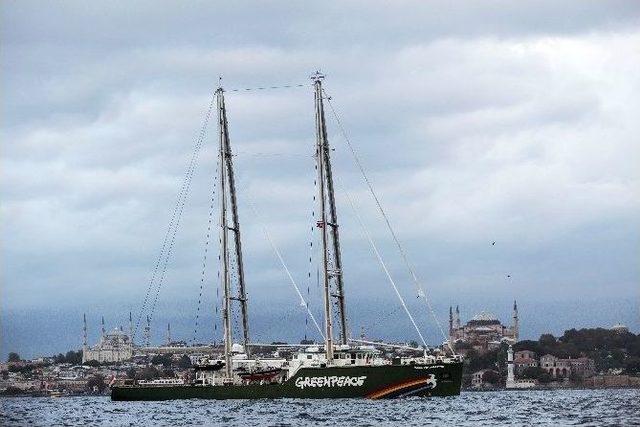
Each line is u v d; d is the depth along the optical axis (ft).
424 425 498.28
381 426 491.72
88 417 631.56
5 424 594.24
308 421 519.60
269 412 574.97
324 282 654.12
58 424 579.89
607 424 502.38
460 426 494.18
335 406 606.14
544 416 577.43
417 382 627.46
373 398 630.74
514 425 502.38
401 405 615.57
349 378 630.74
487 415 568.82
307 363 647.56
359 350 652.89
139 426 532.73
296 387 643.04
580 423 513.04
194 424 523.70
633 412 622.95
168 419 569.23
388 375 625.82
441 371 629.51
